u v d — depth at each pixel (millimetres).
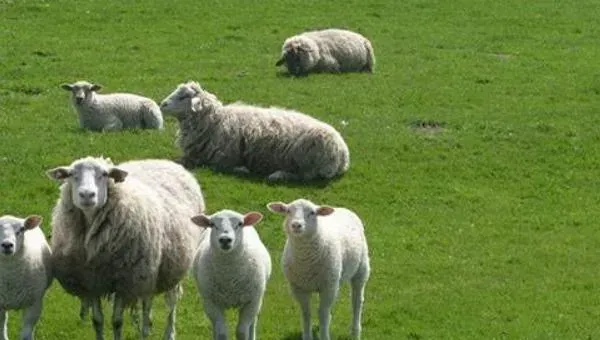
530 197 26859
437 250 23359
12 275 15859
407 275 21906
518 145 30094
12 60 37125
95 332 17562
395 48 41781
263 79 36531
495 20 46469
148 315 17656
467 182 27516
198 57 39125
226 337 16266
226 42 41531
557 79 37500
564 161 29125
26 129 29375
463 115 32719
